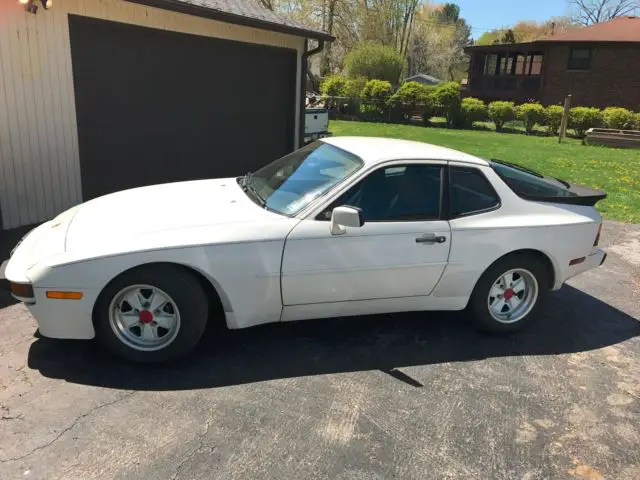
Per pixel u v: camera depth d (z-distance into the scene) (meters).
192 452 2.73
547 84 33.22
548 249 4.23
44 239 3.60
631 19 33.81
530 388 3.58
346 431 2.98
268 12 10.47
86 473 2.54
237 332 4.08
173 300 3.41
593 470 2.82
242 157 10.12
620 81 31.41
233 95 9.53
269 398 3.25
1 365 3.41
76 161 6.91
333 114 32.53
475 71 37.44
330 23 39.84
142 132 7.91
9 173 6.12
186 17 8.09
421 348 4.05
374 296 3.92
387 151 4.14
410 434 3.00
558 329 4.56
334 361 3.76
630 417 3.32
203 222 3.59
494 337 4.33
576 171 14.16
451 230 3.96
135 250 3.29
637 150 21.12
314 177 4.04
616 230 8.12
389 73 35.72
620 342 4.38
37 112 6.32
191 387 3.31
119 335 3.44
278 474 2.62
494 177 4.23
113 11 6.98
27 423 2.87
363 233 3.74
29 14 6.03
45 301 3.26
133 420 2.95
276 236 3.56
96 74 7.01
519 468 2.79
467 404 3.34
